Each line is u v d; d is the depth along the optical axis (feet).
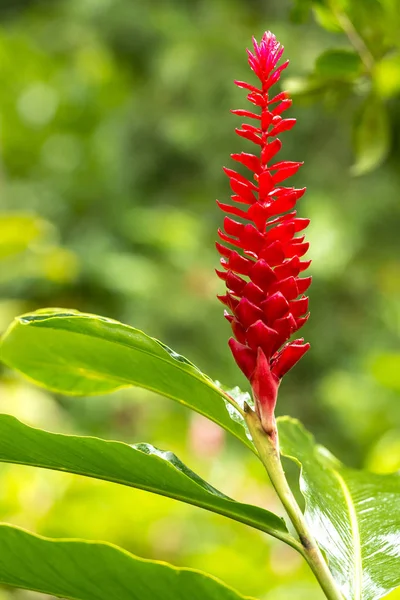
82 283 37.78
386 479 7.54
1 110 47.62
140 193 41.01
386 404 30.32
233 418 6.52
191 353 36.17
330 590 5.51
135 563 5.25
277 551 20.02
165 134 39.24
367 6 11.39
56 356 7.31
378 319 36.19
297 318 5.91
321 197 36.11
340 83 12.00
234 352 5.81
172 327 36.52
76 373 7.52
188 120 38.50
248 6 44.91
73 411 32.63
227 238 5.90
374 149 12.14
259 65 5.84
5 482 19.22
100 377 7.45
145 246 40.60
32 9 51.85
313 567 5.57
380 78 11.68
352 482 7.52
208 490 6.01
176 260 38.04
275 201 5.78
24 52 48.60
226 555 18.66
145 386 7.02
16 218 21.17
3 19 54.65
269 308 5.70
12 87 48.24
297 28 38.40
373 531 6.68
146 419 30.99
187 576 5.24
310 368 36.88
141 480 6.07
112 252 39.40
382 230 36.42
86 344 7.02
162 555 21.89
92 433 30.45
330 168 36.70
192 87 39.32
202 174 39.55
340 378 32.19
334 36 37.06
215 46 39.65
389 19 11.45
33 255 26.66
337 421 34.91
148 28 44.16
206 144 38.52
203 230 39.17
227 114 38.52
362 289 36.37
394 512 6.90
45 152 46.55
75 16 47.83
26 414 22.98
